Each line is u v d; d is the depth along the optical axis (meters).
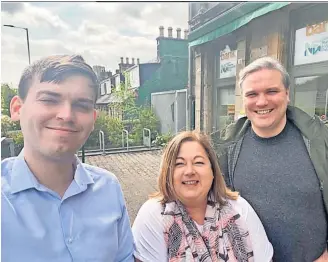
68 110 0.85
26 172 0.87
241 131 1.45
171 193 1.15
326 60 2.21
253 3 1.95
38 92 0.84
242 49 2.25
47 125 0.85
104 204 0.99
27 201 0.86
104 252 0.94
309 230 1.26
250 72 1.35
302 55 2.34
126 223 1.07
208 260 1.06
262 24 2.25
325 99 2.23
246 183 1.35
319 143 1.27
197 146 1.17
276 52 2.28
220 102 2.11
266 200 1.30
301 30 2.33
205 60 2.04
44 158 0.88
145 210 1.16
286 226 1.27
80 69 0.88
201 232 1.11
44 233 0.86
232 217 1.15
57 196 0.91
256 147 1.38
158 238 1.10
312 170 1.26
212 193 1.19
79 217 0.93
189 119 1.85
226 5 1.94
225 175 1.41
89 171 1.04
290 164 1.29
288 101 1.39
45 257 0.85
